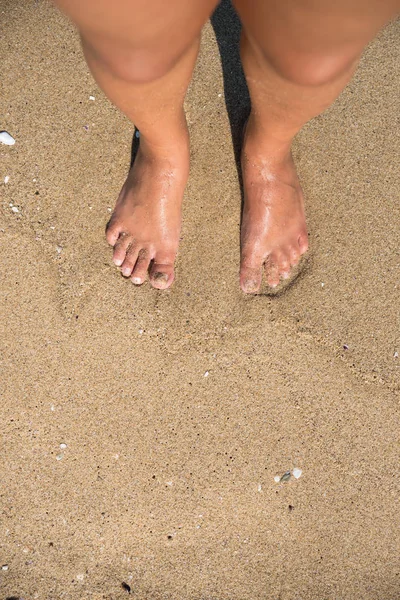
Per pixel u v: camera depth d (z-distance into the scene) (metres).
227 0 1.55
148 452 1.43
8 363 1.44
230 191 1.49
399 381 1.46
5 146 1.49
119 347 1.45
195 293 1.46
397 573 1.43
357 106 1.54
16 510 1.42
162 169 1.43
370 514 1.44
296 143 1.52
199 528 1.42
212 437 1.44
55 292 1.45
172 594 1.42
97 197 1.48
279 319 1.46
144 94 1.25
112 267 1.46
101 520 1.42
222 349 1.46
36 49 1.52
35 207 1.47
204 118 1.52
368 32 1.16
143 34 1.16
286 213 1.46
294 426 1.45
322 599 1.42
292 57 1.19
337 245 1.49
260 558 1.43
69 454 1.43
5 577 1.41
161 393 1.44
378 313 1.48
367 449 1.45
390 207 1.51
